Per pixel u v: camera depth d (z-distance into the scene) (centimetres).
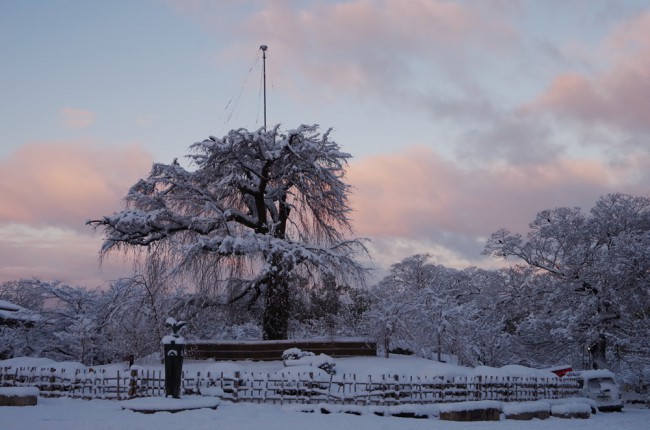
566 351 4994
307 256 3519
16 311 4653
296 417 1886
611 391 2850
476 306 4828
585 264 4838
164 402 1944
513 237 5184
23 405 2072
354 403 2167
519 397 2505
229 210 3741
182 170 3834
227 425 1641
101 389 2394
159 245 3566
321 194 4025
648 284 4494
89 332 3619
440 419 1966
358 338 3447
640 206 4984
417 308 3647
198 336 3769
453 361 3753
